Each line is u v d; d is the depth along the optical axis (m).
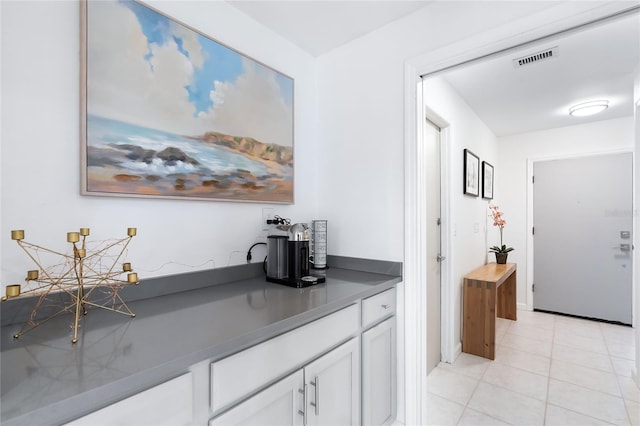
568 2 1.23
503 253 3.64
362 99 1.90
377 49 1.83
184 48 1.38
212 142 1.48
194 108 1.41
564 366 2.51
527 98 2.96
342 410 1.30
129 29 1.21
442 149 2.64
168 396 0.74
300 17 1.72
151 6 1.28
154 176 1.27
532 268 4.10
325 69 2.09
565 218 3.88
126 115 1.19
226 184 1.54
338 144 2.01
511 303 3.67
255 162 1.69
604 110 3.29
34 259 0.97
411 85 1.68
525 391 2.15
